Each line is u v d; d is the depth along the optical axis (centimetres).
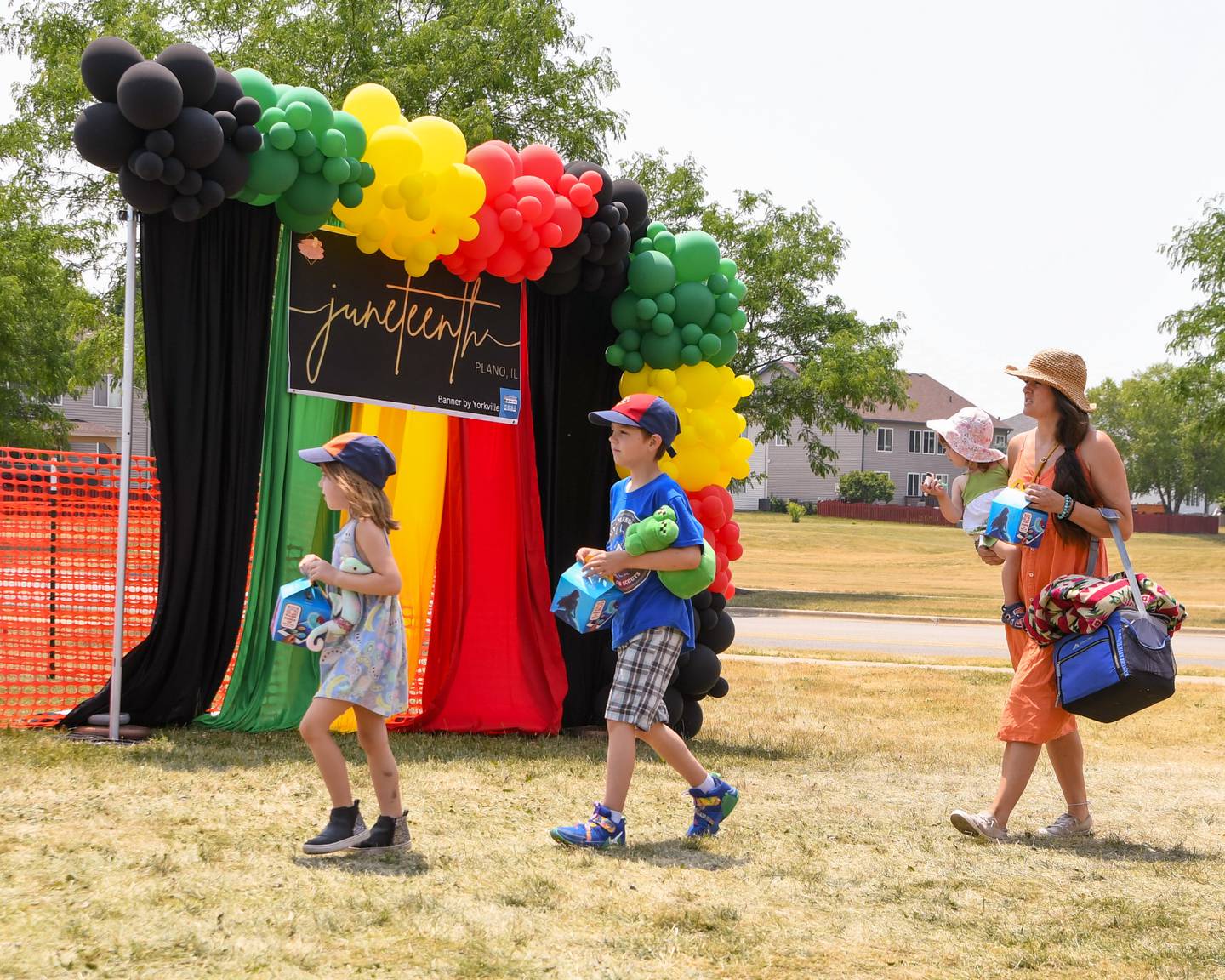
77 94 2075
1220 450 9056
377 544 451
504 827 525
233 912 383
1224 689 1162
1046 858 515
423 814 539
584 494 814
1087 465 553
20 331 2742
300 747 669
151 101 584
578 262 766
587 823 498
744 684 1100
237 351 705
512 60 2198
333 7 2161
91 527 758
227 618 712
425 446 771
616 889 438
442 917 392
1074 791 573
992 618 2109
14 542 740
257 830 488
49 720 710
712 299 803
